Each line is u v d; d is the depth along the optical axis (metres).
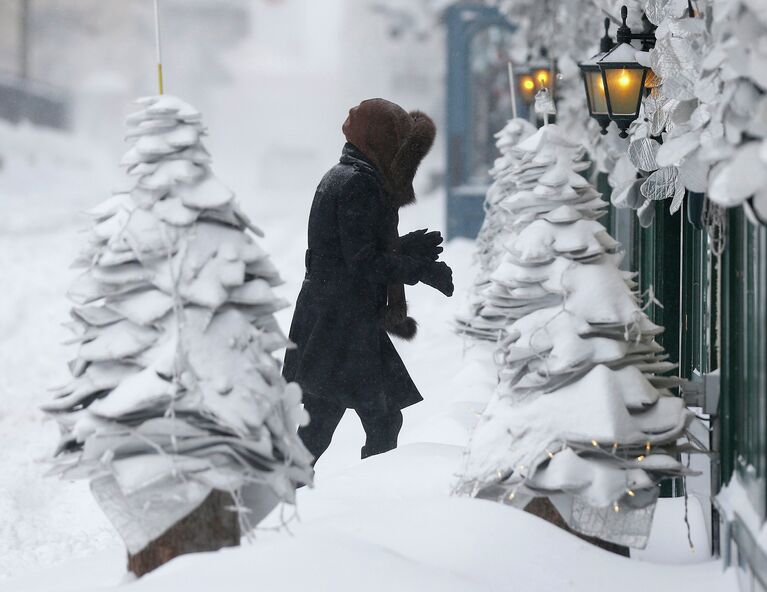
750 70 11.76
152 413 13.25
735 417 14.66
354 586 12.21
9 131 152.12
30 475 26.62
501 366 16.03
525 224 16.88
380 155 21.02
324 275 21.08
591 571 14.03
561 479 14.61
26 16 182.25
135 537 13.14
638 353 15.84
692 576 14.27
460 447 20.50
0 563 20.61
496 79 66.56
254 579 12.20
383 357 21.36
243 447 13.31
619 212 28.75
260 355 13.75
